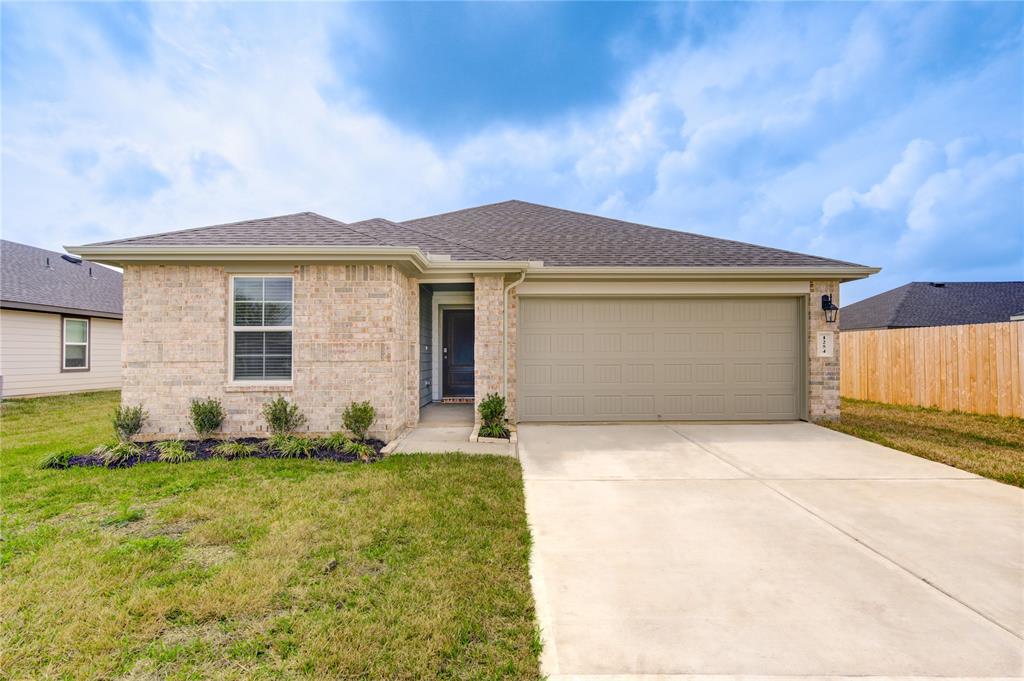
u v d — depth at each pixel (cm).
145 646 275
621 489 552
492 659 265
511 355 960
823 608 313
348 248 741
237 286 786
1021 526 442
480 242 1121
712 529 438
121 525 439
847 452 727
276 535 412
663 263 973
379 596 323
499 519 450
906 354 1253
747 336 996
